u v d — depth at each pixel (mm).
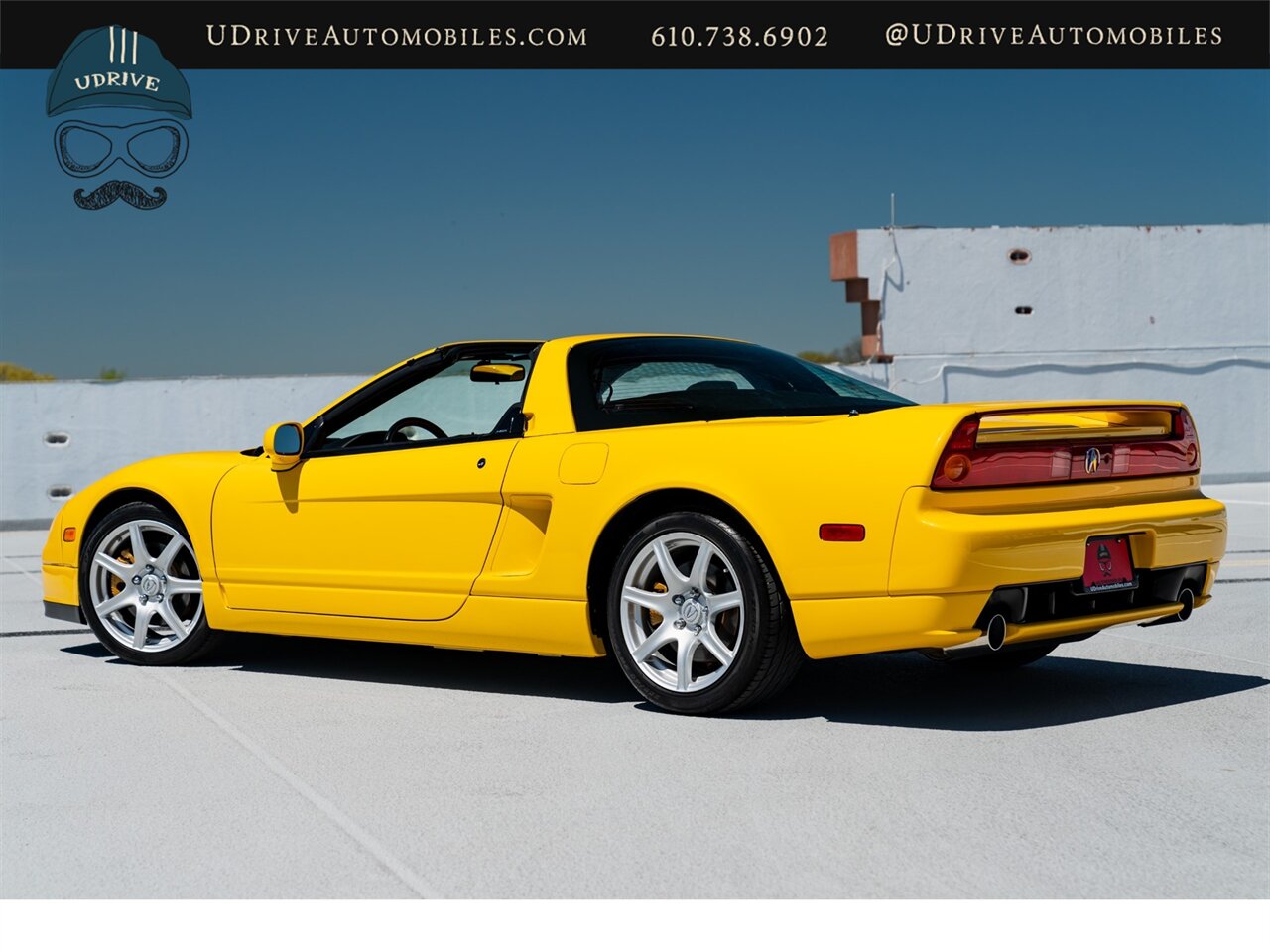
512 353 4891
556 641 4496
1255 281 16891
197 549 5293
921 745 3875
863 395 4754
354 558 4945
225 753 3932
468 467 4672
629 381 4598
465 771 3695
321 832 3182
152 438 14477
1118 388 16828
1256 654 5254
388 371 5137
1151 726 4047
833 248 16875
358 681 5020
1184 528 4270
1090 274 16750
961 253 16609
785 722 4188
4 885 2877
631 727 4168
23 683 5035
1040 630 3920
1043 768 3607
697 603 4215
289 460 5105
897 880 2807
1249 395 16953
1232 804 3266
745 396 4617
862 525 3838
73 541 5625
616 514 4324
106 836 3176
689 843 3057
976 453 3826
